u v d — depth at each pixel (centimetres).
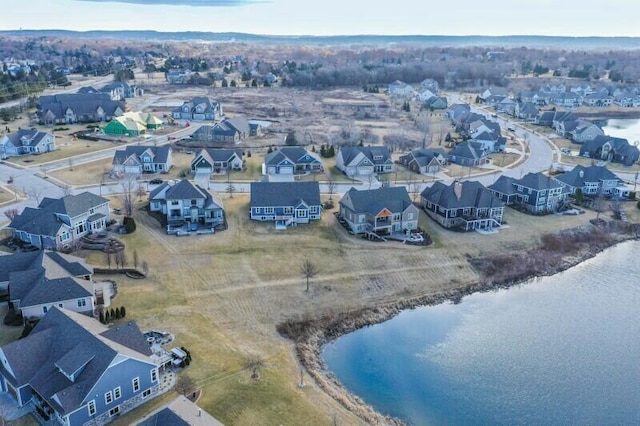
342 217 8675
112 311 5794
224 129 13800
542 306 6788
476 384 5238
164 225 8212
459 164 12431
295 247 7719
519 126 17288
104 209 8069
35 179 10306
